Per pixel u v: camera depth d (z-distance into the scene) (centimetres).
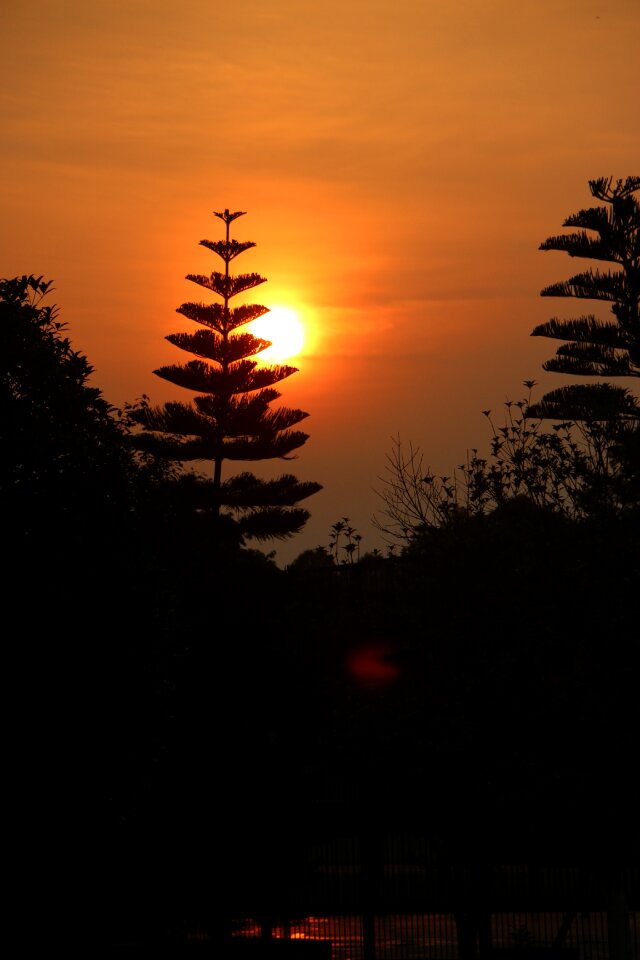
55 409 1595
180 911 2095
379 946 2414
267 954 1856
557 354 4050
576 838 1620
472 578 1648
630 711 1503
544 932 2536
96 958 1752
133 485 1647
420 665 1694
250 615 2197
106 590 1540
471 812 1736
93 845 1614
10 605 1482
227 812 2083
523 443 1802
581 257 4031
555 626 1570
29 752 1484
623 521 1630
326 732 1936
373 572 1955
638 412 1797
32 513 1523
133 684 1564
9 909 1590
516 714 1567
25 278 1678
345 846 2525
